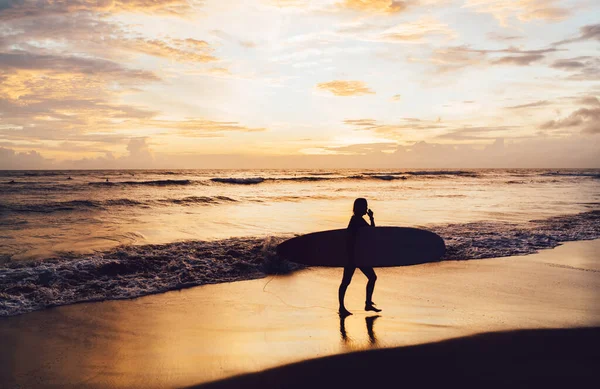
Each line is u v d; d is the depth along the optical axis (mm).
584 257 9125
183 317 5609
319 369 4023
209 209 18250
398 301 6219
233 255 8859
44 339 4863
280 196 25047
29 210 17172
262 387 3711
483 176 64875
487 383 3654
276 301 6320
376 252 5793
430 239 6113
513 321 5281
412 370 3953
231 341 4773
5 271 7273
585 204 21188
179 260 8359
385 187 35562
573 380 3707
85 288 6781
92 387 3777
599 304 6031
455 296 6430
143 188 30719
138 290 6770
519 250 9734
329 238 6309
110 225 13328
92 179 45188
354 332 4988
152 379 3898
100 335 4984
